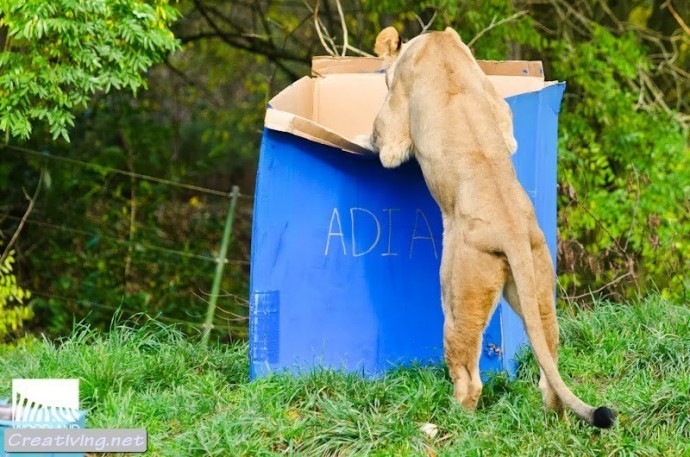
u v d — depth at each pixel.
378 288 10.17
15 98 13.15
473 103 9.39
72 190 20.06
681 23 19.59
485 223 8.70
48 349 10.53
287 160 9.98
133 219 20.05
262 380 9.73
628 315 11.33
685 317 10.98
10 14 12.73
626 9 21.38
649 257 15.11
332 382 9.52
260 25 24.73
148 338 10.89
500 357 9.89
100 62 13.38
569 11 19.59
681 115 19.64
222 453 8.34
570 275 14.47
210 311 14.52
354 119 11.60
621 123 18.45
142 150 21.56
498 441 8.48
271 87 21.80
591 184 17.55
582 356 10.54
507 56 19.05
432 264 10.23
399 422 8.68
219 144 26.34
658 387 9.53
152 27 13.45
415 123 9.62
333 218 10.08
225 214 23.86
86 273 19.48
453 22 18.80
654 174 17.80
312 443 8.54
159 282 19.52
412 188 10.20
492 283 8.69
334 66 12.29
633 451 8.37
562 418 8.92
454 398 8.98
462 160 9.05
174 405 9.27
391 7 18.92
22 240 19.61
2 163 19.64
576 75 19.14
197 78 26.80
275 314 10.01
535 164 10.29
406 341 10.20
